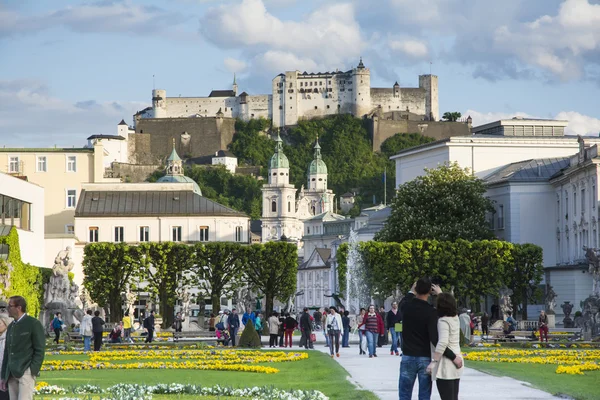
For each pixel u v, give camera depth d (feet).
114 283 473.67
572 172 536.42
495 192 611.47
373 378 174.09
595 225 504.02
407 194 574.15
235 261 488.02
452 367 104.58
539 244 593.42
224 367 211.82
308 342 302.04
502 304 460.55
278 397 135.85
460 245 472.44
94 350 294.46
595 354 247.91
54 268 422.00
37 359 110.32
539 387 150.30
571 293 485.15
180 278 485.56
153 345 323.37
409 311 108.37
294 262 491.31
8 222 455.22
